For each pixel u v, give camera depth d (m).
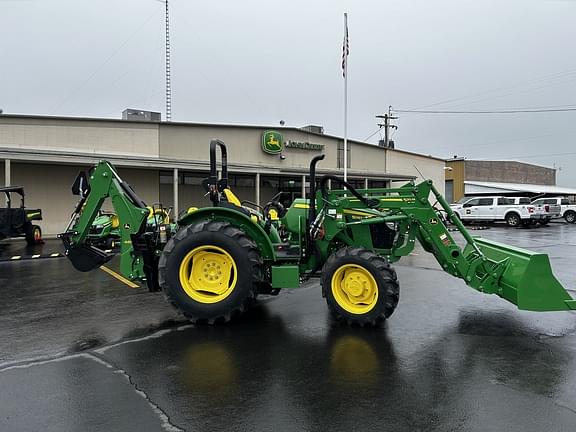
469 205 28.59
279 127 24.70
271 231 6.46
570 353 4.61
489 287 5.57
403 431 3.15
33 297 7.43
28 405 3.56
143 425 3.26
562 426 3.19
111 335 5.34
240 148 23.42
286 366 4.32
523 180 64.31
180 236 5.69
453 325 5.61
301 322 5.78
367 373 4.14
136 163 18.53
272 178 25.09
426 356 4.55
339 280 5.66
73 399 3.67
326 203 6.09
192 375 4.12
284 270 5.82
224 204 6.11
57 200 18.62
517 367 4.25
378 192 6.23
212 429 3.20
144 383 3.96
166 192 21.36
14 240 17.25
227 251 5.57
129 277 6.19
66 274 9.73
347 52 21.72
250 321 5.84
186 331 5.46
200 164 20.30
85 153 17.64
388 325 5.61
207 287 5.75
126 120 19.75
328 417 3.35
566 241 17.20
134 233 6.12
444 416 3.35
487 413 3.38
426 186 5.85
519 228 25.59
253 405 3.54
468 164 58.53
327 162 27.12
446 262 5.82
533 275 5.18
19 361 4.50
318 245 6.16
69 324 5.82
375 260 5.48
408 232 6.05
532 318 5.91
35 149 16.80
